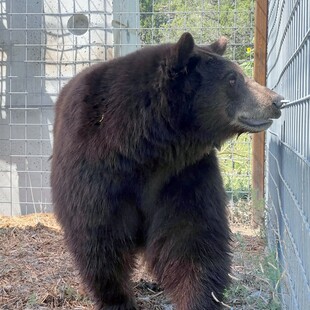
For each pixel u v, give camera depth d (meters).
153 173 4.11
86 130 4.05
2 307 4.74
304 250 3.11
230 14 10.68
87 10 7.91
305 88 3.22
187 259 4.09
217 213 4.17
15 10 8.02
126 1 8.57
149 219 4.23
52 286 5.11
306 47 3.17
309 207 2.89
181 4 11.70
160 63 4.04
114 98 4.04
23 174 8.16
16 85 8.09
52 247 6.38
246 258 5.42
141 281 5.16
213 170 4.28
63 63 8.02
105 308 4.40
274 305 4.11
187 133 4.09
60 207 4.27
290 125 4.37
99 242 4.11
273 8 6.86
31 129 8.12
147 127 4.01
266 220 6.85
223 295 4.11
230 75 4.14
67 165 4.14
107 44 7.94
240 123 4.21
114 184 4.04
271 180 6.59
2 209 8.20
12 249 6.31
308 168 2.93
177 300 4.15
